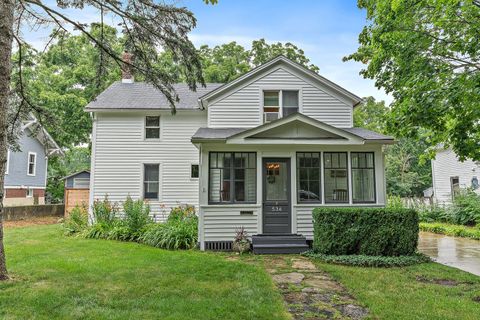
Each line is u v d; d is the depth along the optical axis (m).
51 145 22.28
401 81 6.66
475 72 6.04
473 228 12.30
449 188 17.72
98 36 8.40
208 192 9.17
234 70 24.89
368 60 8.11
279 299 4.67
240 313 4.08
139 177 12.65
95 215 11.02
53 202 25.17
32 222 15.32
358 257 7.22
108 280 5.36
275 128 9.12
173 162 12.80
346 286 5.44
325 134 9.19
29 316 3.84
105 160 12.59
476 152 6.24
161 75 7.53
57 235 10.59
